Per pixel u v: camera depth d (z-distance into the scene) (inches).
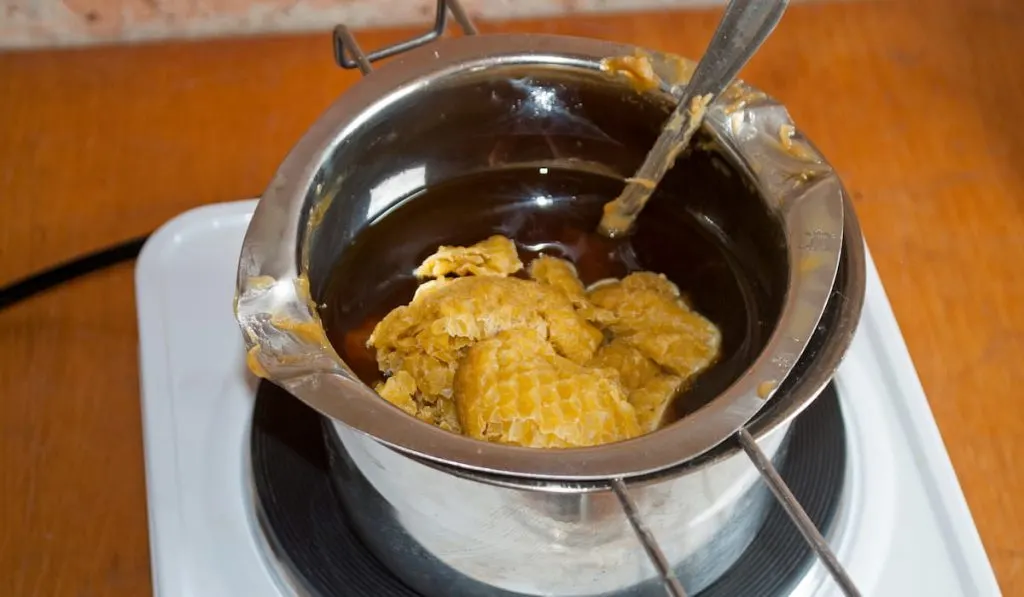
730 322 20.9
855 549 19.3
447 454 16.4
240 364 21.0
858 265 18.3
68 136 25.2
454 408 19.3
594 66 20.6
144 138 25.2
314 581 18.8
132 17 26.3
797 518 16.6
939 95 25.9
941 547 19.4
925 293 23.0
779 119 20.1
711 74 19.7
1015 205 24.2
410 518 18.0
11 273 23.5
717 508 17.8
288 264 18.3
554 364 19.2
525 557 17.8
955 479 19.8
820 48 26.6
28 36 26.2
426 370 19.7
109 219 24.2
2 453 21.4
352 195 20.8
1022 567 20.2
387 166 21.1
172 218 23.4
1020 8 27.3
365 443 17.4
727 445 16.9
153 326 21.4
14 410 21.9
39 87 25.9
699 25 26.9
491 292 20.1
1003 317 22.7
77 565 20.5
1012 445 21.3
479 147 21.7
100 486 21.2
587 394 18.7
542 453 16.5
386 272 21.5
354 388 17.1
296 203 18.9
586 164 22.1
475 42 20.6
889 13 27.2
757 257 20.6
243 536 19.6
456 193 22.0
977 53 26.5
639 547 17.6
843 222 18.7
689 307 21.2
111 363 22.4
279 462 19.8
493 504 17.0
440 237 22.1
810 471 19.7
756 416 17.1
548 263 21.6
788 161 19.7
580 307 20.9
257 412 20.3
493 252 21.5
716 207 21.2
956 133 25.3
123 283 23.4
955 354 22.3
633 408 19.4
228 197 24.5
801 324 17.7
